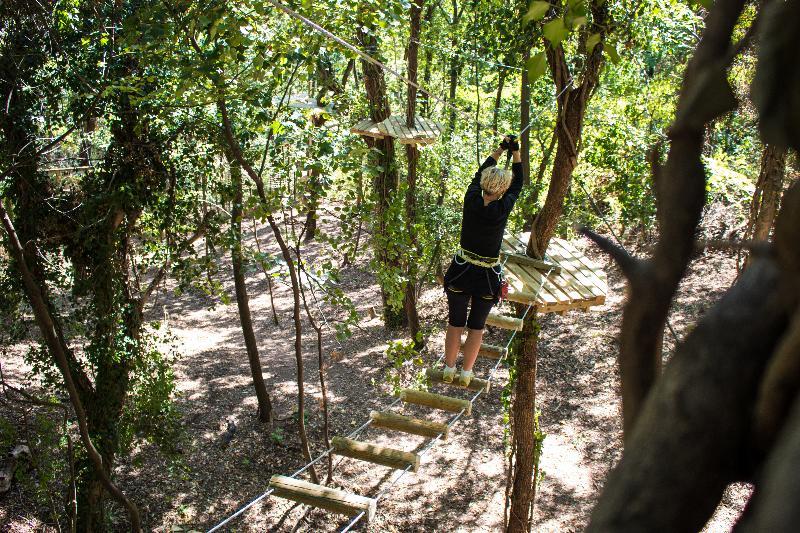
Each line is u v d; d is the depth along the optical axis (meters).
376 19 9.05
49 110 12.25
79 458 12.89
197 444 16.38
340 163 10.60
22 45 11.29
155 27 8.10
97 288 12.72
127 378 13.29
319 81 11.01
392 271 11.38
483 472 15.45
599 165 18.95
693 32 11.75
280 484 5.18
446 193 18.58
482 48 12.20
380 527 13.91
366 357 20.45
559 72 8.01
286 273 12.52
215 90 9.21
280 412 17.70
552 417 17.11
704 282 17.56
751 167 14.43
